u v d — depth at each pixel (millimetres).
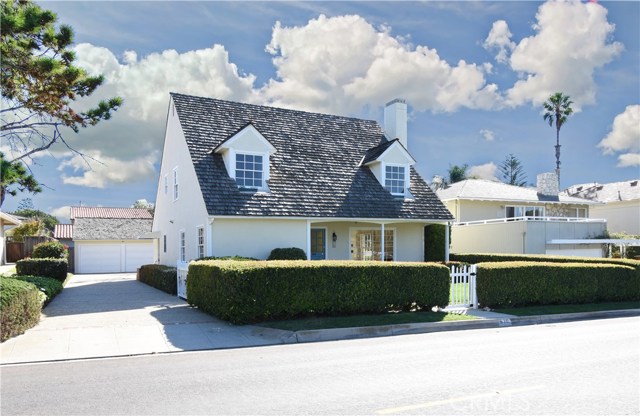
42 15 12023
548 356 8180
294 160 20781
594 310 14391
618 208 41375
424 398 5805
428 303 13172
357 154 23109
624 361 7777
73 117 14273
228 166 18609
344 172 21562
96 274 34531
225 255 17516
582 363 7641
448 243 23047
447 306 14055
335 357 8219
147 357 8430
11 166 11914
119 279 27781
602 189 44406
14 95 13633
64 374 7184
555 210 34469
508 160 72438
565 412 5309
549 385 6363
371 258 22281
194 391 6195
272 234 18500
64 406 5637
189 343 9516
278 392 6109
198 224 18453
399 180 22359
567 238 27750
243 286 11047
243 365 7664
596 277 15867
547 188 34375
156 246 30125
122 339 9773
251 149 18906
